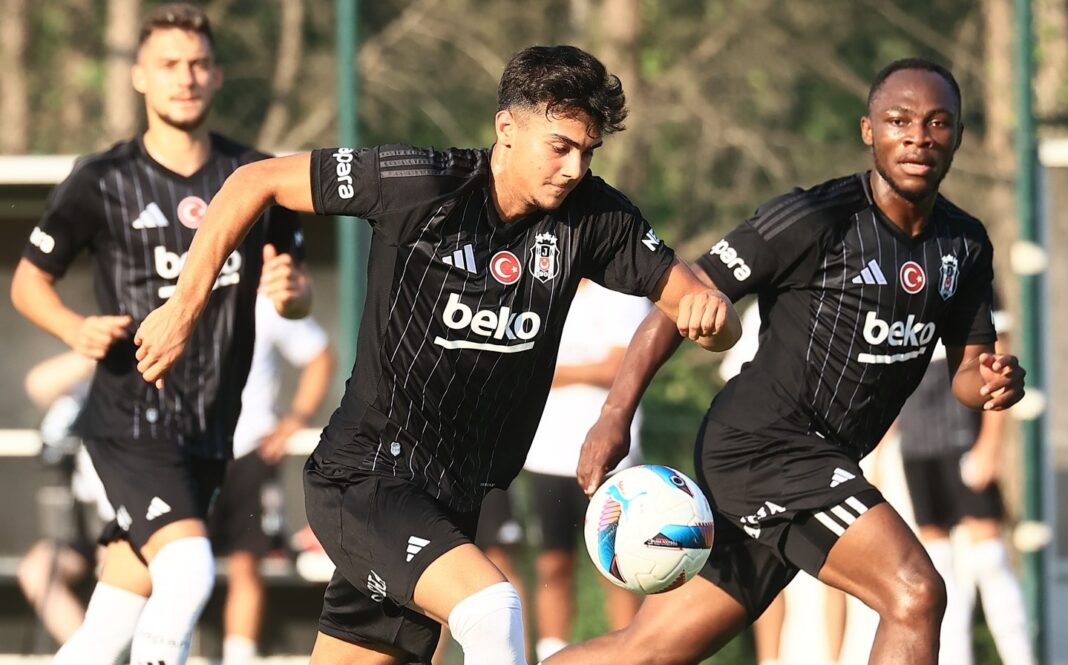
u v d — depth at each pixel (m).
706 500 15.72
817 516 16.19
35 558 29.09
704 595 17.11
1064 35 43.41
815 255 16.44
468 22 53.28
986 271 17.02
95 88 58.12
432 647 15.61
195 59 18.89
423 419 14.37
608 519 15.52
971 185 46.41
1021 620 26.88
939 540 27.19
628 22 52.28
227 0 53.22
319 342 26.67
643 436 36.28
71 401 28.41
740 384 17.08
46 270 19.14
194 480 18.83
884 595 15.69
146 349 14.09
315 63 53.78
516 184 13.60
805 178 51.78
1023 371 16.39
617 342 25.64
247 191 14.02
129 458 18.61
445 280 13.92
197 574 17.94
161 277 18.98
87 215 18.91
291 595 29.89
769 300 17.00
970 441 27.05
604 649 17.33
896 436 27.89
